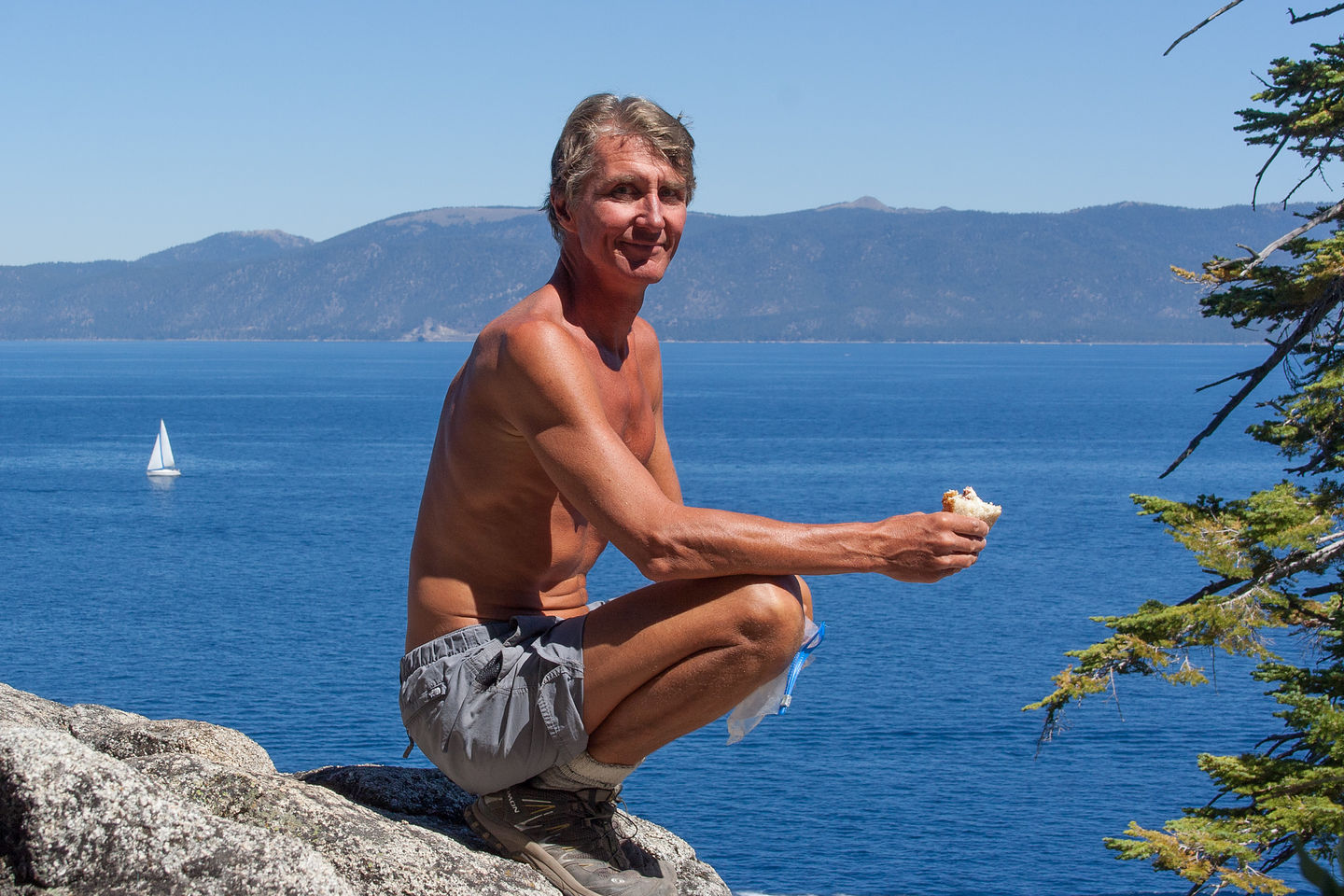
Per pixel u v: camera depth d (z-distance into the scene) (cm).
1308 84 1111
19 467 13775
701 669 278
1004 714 4950
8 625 6400
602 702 288
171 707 4841
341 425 19462
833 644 6184
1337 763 977
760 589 273
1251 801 1003
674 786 4088
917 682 5428
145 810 237
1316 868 100
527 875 299
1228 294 1138
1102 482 12556
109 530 9644
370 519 10238
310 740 4384
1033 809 3881
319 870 242
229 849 239
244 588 7444
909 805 3912
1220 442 16762
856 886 3244
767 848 3509
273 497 11531
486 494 302
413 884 274
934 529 269
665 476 361
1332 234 1129
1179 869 916
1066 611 6912
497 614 311
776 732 4700
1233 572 1034
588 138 299
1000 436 17525
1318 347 1113
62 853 231
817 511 10050
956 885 3253
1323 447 1099
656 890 303
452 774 312
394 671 5397
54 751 236
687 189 310
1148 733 4738
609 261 302
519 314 298
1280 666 1033
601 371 312
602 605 294
